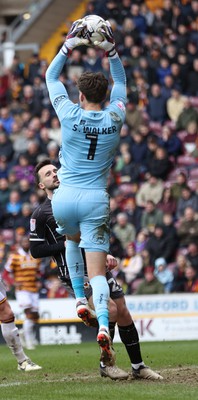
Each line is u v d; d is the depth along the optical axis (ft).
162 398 48.80
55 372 67.77
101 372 59.06
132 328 58.03
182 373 62.39
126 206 140.77
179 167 151.33
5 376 66.28
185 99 158.10
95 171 52.39
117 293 57.57
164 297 117.91
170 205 137.80
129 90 162.61
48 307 116.98
